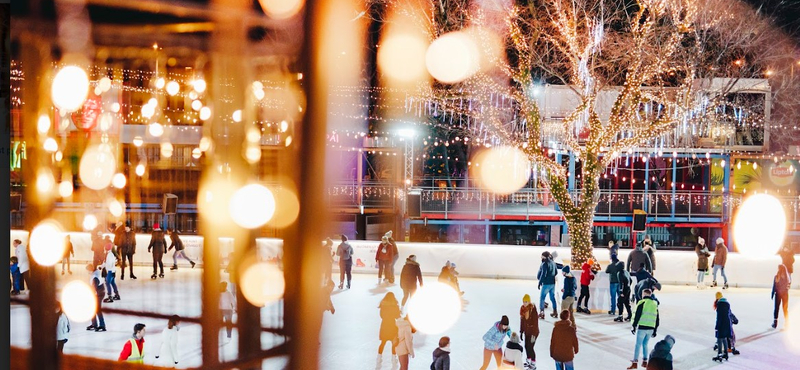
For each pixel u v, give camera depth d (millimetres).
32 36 4664
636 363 12250
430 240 29734
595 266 19547
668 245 29203
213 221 5305
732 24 26297
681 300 18969
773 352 13672
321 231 5254
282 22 5059
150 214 19328
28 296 4727
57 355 4801
